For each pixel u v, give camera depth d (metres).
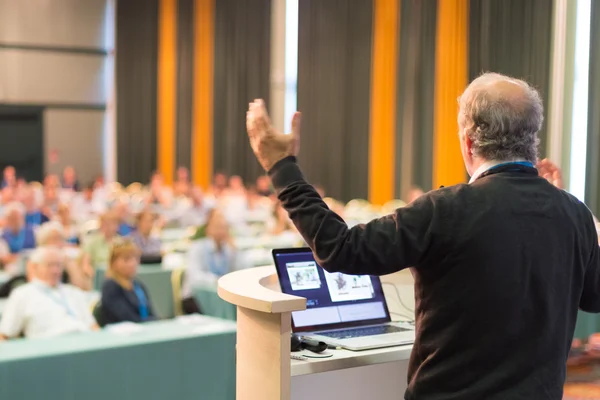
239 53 12.63
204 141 13.23
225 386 3.14
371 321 1.92
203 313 4.73
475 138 1.33
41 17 13.23
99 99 13.73
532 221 1.26
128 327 3.18
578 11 6.38
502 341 1.23
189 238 6.67
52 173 13.34
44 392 2.67
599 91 6.11
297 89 11.26
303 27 11.15
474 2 7.88
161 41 13.61
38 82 13.26
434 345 1.27
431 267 1.27
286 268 1.83
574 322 1.34
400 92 9.47
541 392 1.23
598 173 6.09
